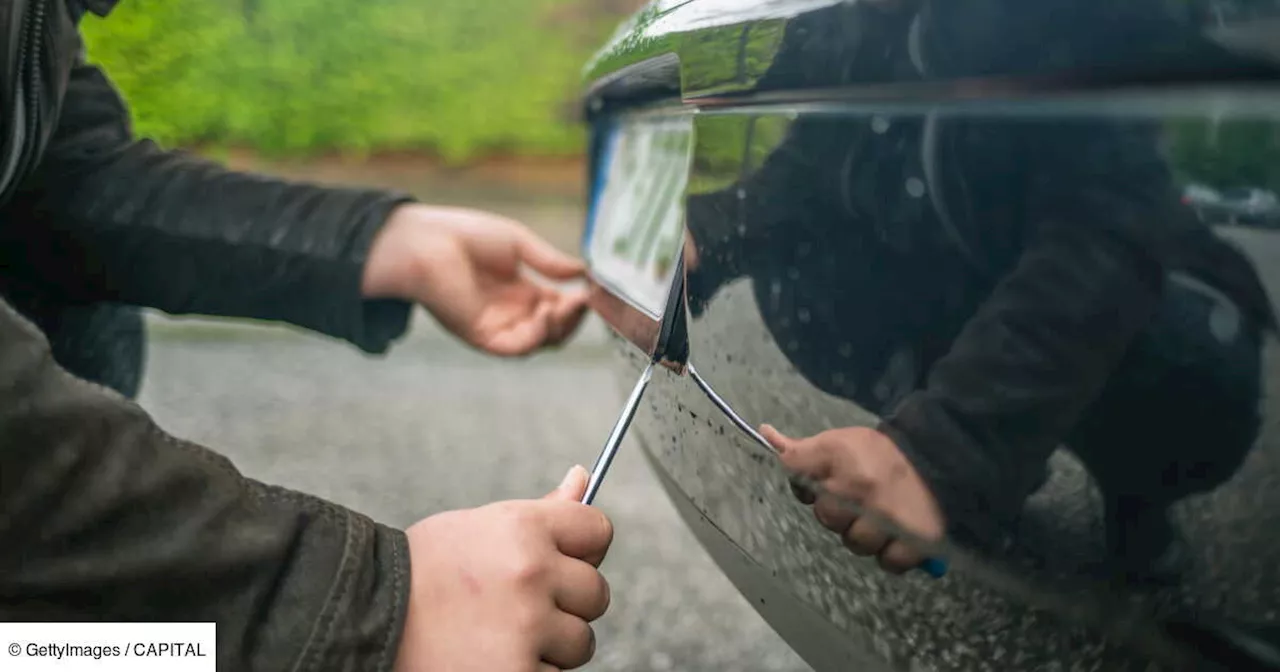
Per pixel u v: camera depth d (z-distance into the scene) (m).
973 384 0.44
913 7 0.43
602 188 1.10
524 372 2.54
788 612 0.61
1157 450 0.40
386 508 1.62
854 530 0.51
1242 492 0.39
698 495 0.67
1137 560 0.42
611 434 0.66
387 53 4.17
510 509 0.60
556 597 0.59
